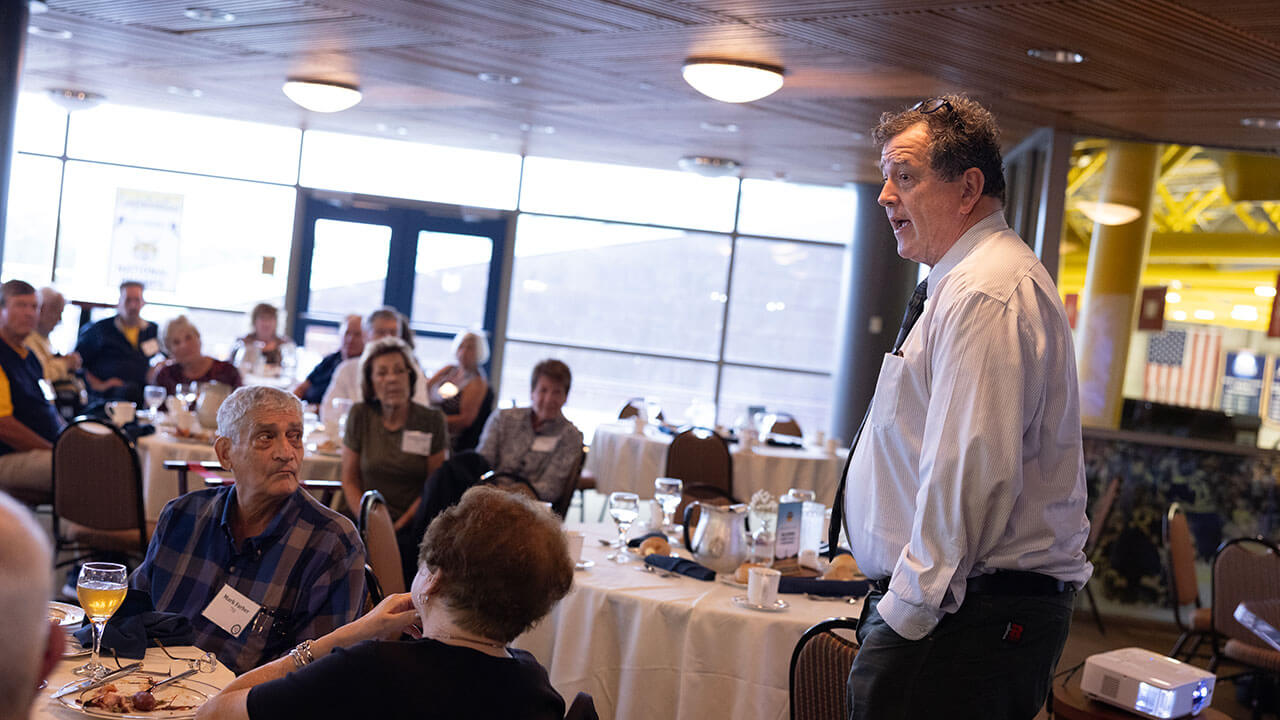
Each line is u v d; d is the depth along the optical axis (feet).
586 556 11.95
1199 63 14.83
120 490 15.43
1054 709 10.29
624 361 35.99
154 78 26.86
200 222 35.29
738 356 35.78
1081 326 22.03
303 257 35.73
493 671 5.23
